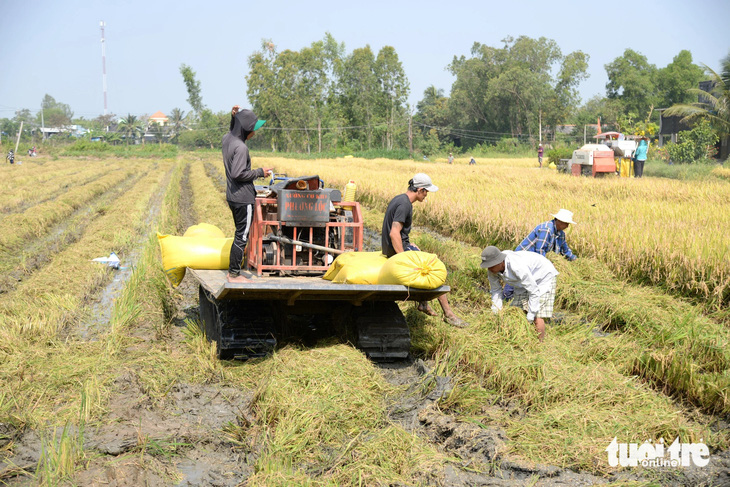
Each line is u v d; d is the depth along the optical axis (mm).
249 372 6242
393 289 5941
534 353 6242
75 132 174875
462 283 9430
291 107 98062
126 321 8023
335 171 31438
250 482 4223
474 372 6039
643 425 4957
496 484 4262
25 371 6176
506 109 93125
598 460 4531
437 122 112188
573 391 5477
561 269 9867
